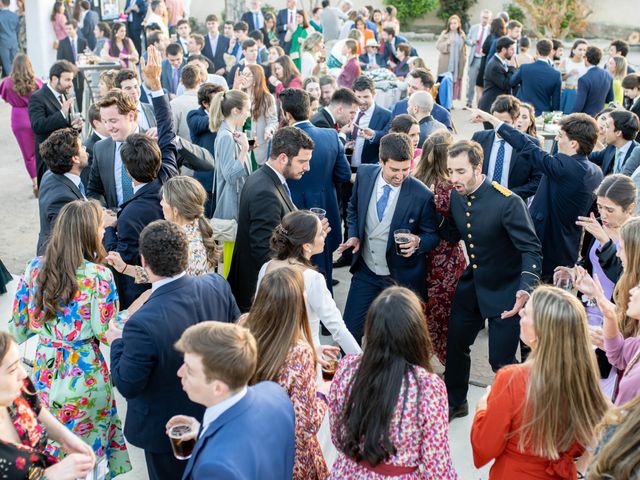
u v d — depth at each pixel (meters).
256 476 2.16
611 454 2.10
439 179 4.71
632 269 3.26
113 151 4.71
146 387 2.93
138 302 3.70
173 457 3.07
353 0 23.52
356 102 6.22
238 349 2.20
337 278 6.63
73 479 2.37
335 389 2.57
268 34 14.90
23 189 8.86
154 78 4.60
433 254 4.71
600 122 6.02
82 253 3.23
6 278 6.10
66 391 3.28
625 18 22.77
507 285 4.09
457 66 14.34
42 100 7.01
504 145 5.45
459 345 4.30
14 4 15.27
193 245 4.01
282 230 3.46
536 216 5.06
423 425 2.41
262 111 6.43
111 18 15.10
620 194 3.89
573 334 2.39
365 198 4.51
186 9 16.48
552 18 22.45
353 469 2.53
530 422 2.42
